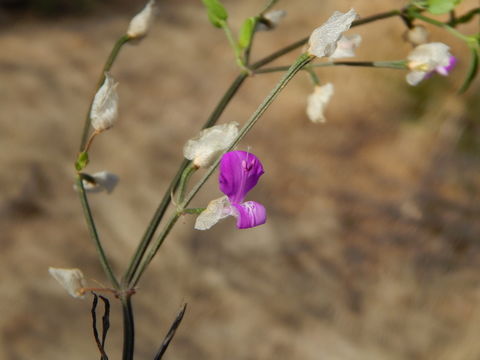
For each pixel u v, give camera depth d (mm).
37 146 720
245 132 197
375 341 573
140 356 530
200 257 625
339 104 833
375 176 749
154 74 939
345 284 622
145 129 800
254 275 620
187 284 600
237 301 594
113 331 546
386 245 665
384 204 711
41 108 795
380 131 801
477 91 777
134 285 208
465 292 612
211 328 570
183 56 1002
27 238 606
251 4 1115
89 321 548
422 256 650
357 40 236
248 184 202
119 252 616
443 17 730
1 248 591
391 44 827
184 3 1213
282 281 618
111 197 671
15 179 662
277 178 746
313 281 623
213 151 201
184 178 203
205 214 199
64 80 882
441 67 235
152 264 607
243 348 557
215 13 236
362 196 721
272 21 244
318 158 771
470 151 764
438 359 560
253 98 892
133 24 228
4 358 502
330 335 575
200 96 893
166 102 869
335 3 1031
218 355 549
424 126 788
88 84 889
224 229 657
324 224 684
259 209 200
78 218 641
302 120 832
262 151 785
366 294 613
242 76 234
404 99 810
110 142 759
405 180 738
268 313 590
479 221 687
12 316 534
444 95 791
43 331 529
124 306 208
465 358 553
